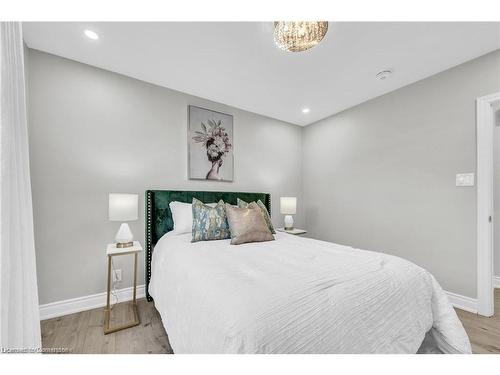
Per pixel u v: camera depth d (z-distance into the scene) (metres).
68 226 1.88
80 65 1.97
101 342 1.47
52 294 1.80
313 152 3.54
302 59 1.92
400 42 1.69
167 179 2.42
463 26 1.52
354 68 2.05
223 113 2.85
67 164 1.89
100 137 2.05
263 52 1.82
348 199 2.98
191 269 1.19
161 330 1.61
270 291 0.85
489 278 1.79
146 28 1.55
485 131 1.81
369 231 2.70
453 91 2.01
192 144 2.59
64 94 1.89
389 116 2.51
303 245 1.74
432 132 2.14
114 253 1.65
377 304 0.95
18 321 0.84
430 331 1.29
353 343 0.81
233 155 2.95
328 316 0.79
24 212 0.92
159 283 1.63
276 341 0.66
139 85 2.27
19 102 0.94
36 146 1.77
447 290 2.01
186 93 2.57
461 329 1.17
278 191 3.44
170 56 1.88
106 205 2.06
